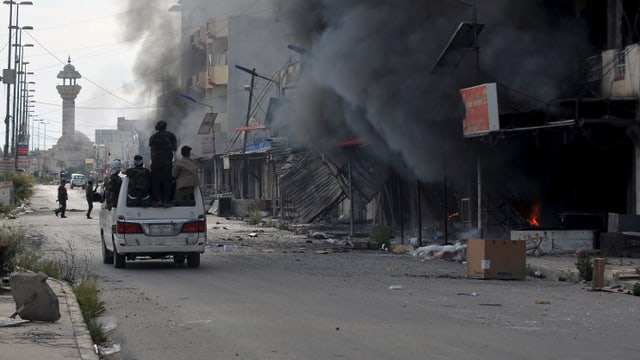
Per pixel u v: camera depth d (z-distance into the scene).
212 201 50.50
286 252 21.66
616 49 21.61
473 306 11.06
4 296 10.88
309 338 8.35
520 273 15.35
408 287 13.40
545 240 20.47
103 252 18.36
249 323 9.35
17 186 56.53
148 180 16.44
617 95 21.31
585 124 20.27
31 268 13.88
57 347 7.44
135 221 16.23
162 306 10.82
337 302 11.28
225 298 11.71
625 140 21.50
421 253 20.36
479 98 20.08
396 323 9.38
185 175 16.48
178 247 16.41
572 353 7.61
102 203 18.67
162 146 16.58
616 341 8.34
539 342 8.20
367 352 7.60
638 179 20.92
